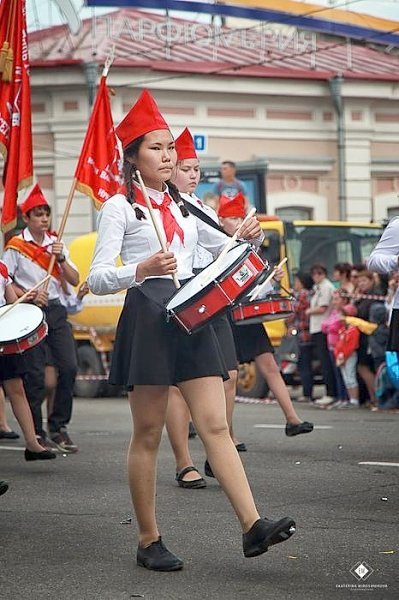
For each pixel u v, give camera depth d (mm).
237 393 17297
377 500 7930
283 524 5668
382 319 14914
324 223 18578
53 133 27344
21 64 10078
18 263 10797
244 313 10141
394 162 30203
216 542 6715
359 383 15797
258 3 26922
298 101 29188
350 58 30000
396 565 6094
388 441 11258
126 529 7168
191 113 28094
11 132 10109
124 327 6043
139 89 27578
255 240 6227
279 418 14047
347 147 29531
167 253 5723
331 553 6375
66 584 5871
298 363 16906
